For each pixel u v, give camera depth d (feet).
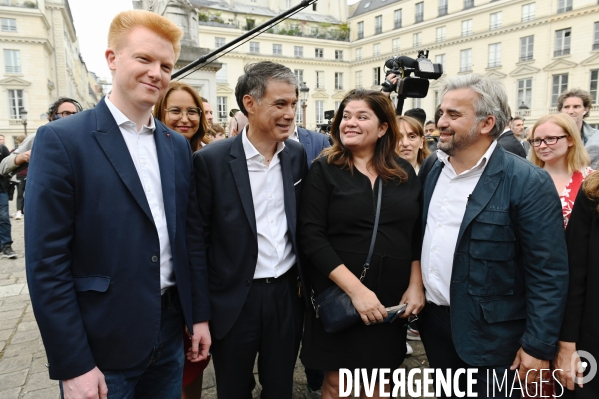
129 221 4.43
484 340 5.32
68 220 4.20
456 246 5.35
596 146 9.56
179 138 5.38
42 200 4.04
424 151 10.98
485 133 5.30
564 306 5.03
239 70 120.26
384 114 5.87
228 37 119.75
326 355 6.05
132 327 4.47
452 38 106.63
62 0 121.90
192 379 6.57
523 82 93.86
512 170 5.23
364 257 5.72
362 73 134.31
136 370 4.70
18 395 8.21
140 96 4.46
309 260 6.13
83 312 4.33
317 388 8.05
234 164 5.73
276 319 5.87
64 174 4.14
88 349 4.23
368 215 5.74
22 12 100.01
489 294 5.29
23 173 26.61
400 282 5.90
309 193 6.03
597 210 4.73
